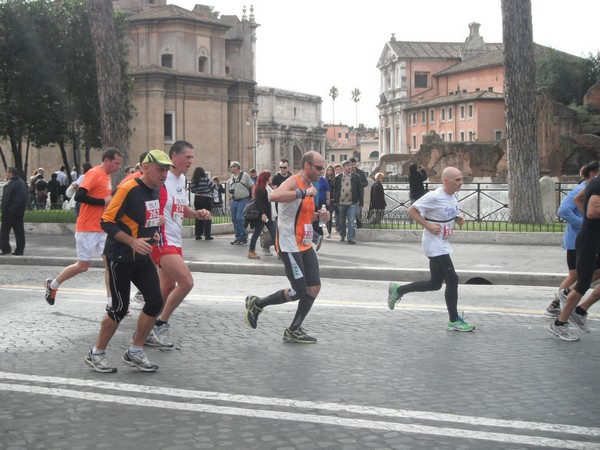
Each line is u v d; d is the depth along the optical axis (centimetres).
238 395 655
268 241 1730
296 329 867
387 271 1464
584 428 566
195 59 6712
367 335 909
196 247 1953
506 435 551
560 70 7225
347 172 2005
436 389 672
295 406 623
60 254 1825
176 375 725
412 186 2445
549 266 1491
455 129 9244
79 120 5062
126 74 5703
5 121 4641
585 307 888
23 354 814
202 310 1086
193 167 6644
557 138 3712
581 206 991
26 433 560
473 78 9719
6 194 1805
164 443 536
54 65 4762
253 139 7681
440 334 914
